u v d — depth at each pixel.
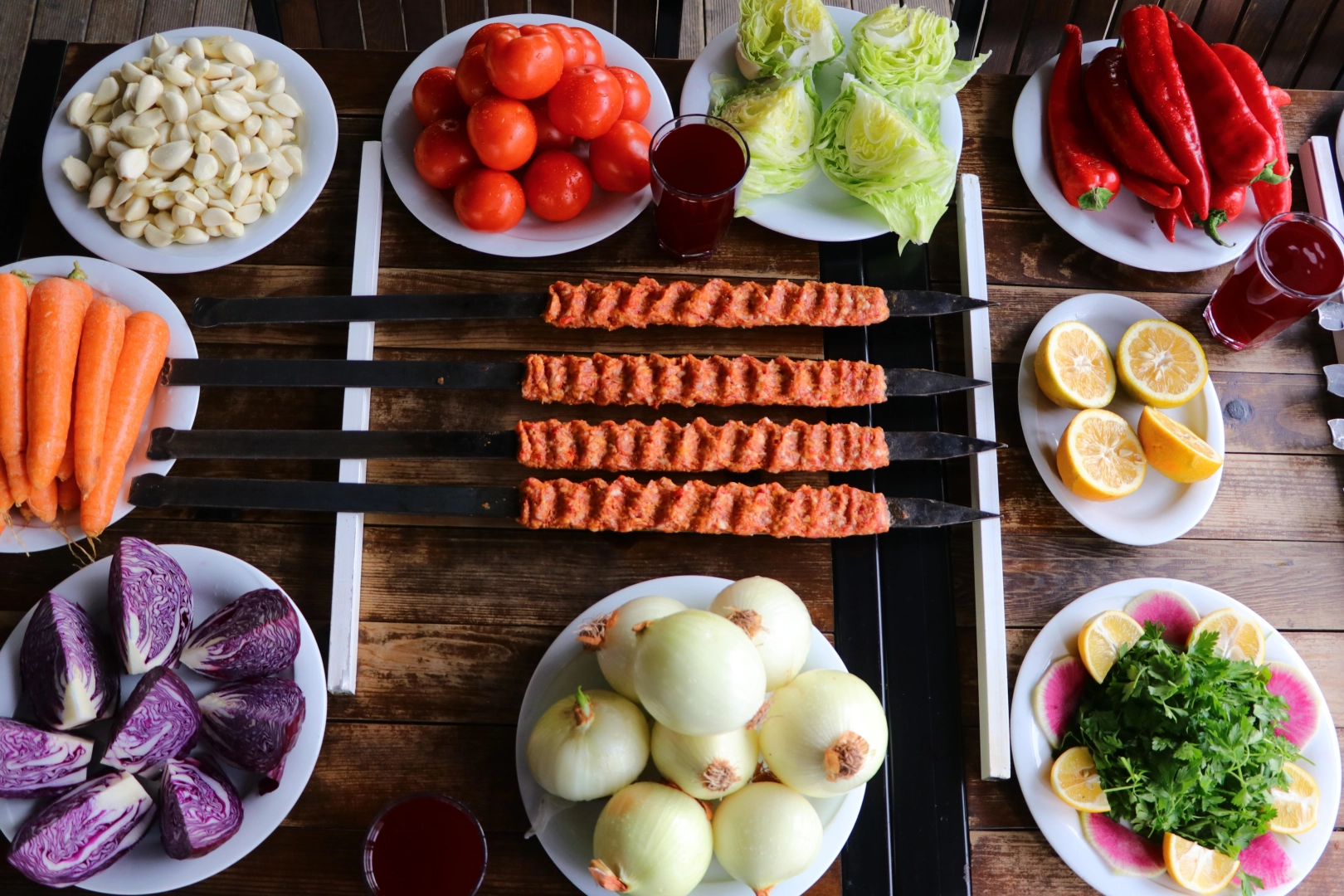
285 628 0.91
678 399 1.05
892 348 1.11
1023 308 1.16
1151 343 1.10
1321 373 1.15
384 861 0.86
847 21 1.25
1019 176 1.22
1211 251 1.17
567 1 1.35
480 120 1.05
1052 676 0.98
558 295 1.08
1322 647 1.04
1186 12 1.38
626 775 0.82
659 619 0.79
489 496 1.00
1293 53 1.40
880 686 0.99
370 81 1.22
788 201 1.16
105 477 0.96
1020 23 1.35
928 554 1.04
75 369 0.99
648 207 1.17
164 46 1.12
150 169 1.07
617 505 1.00
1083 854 0.92
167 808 0.81
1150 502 1.07
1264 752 0.88
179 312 1.08
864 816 0.94
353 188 1.17
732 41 1.22
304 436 1.02
